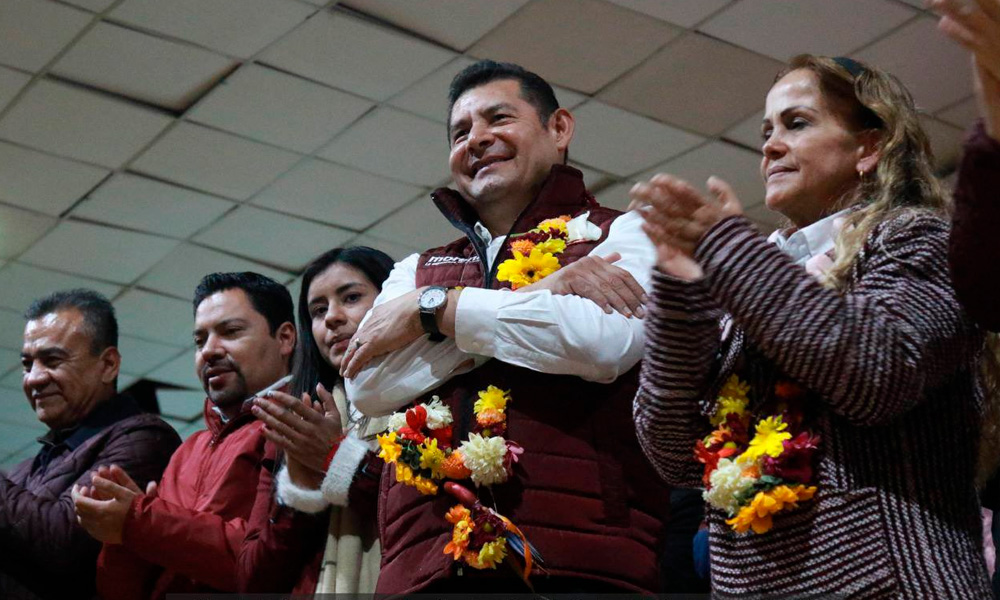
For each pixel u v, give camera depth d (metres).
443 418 2.36
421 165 5.74
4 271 6.62
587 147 5.56
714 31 4.86
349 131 5.54
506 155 2.70
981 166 1.66
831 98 2.14
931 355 1.77
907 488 1.77
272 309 3.61
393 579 2.31
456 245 2.72
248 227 6.23
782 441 1.81
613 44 4.96
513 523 2.24
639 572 2.24
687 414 1.94
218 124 5.54
